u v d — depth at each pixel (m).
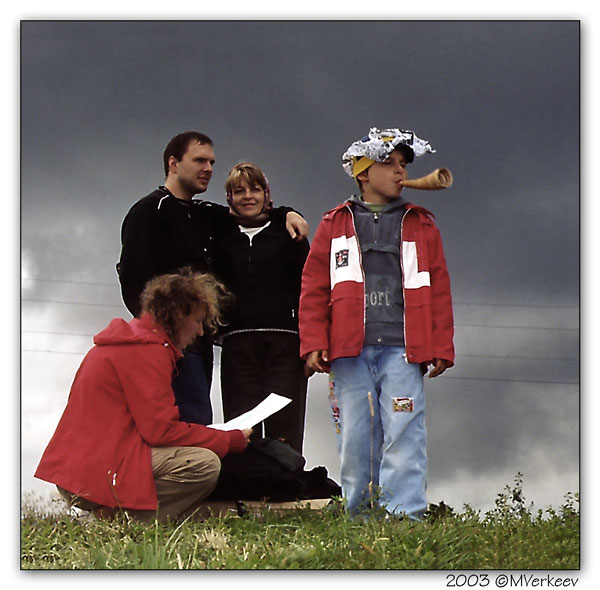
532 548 4.30
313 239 5.07
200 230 5.83
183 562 4.00
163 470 4.62
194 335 4.91
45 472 4.66
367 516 4.61
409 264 4.90
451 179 4.72
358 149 5.02
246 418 5.01
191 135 5.86
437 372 4.88
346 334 4.83
